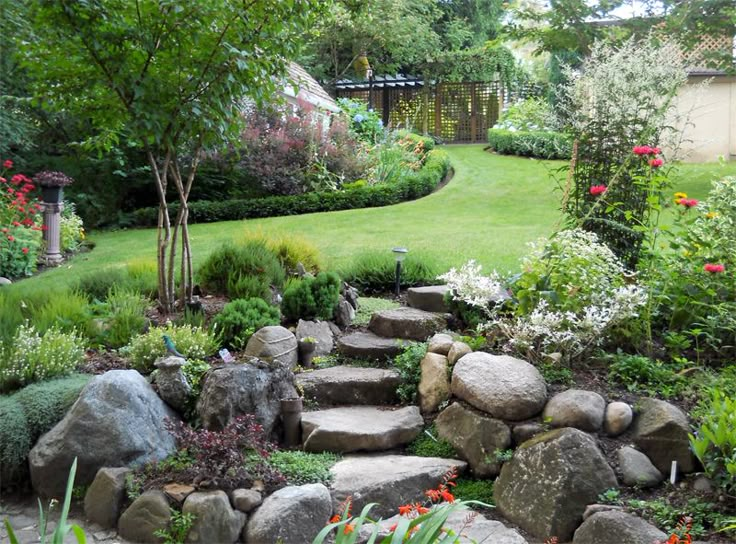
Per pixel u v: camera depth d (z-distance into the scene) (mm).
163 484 3984
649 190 5648
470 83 24453
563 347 4742
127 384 4406
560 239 5250
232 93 5961
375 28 23875
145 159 14344
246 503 3834
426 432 4699
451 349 5023
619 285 5152
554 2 12406
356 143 16031
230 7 5590
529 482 3967
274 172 14047
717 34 12539
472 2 29125
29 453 4395
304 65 24562
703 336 5047
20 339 5043
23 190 10438
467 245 8891
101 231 13500
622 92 6312
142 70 5727
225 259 6727
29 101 6023
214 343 5383
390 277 7133
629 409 4215
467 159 19141
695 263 5242
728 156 15430
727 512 3590
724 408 3904
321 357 5602
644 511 3664
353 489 4039
